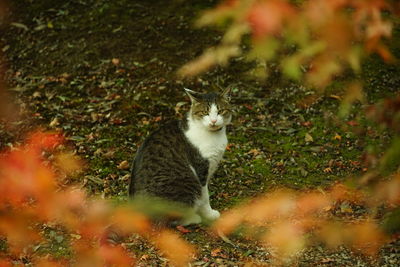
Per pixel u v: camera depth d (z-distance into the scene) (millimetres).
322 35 2289
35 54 10156
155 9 11070
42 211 3123
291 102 8992
